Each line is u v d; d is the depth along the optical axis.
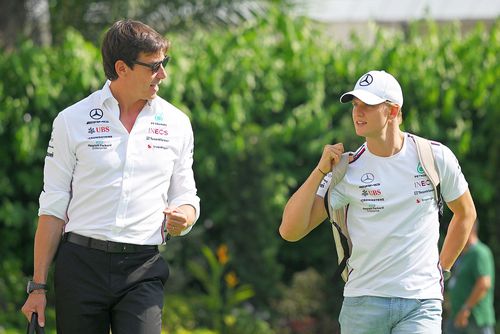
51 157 18.11
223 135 41.91
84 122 17.95
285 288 42.50
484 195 42.72
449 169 18.22
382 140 17.88
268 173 42.03
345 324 18.55
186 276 41.94
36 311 18.11
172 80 40.91
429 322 17.95
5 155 39.84
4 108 39.31
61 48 40.62
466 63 44.16
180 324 38.59
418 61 43.78
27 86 39.59
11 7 47.56
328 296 42.31
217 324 39.59
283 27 44.22
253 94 43.31
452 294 34.97
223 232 42.38
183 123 18.59
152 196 18.08
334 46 45.19
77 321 17.95
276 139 43.06
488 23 68.62
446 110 43.31
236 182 41.94
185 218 17.58
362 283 18.25
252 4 49.00
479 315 34.78
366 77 17.92
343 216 18.41
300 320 41.84
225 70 42.72
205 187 42.81
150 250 18.17
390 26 66.50
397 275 18.00
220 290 41.50
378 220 18.00
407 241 17.95
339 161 18.17
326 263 42.97
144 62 17.59
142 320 17.78
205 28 49.75
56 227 18.19
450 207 18.86
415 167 18.00
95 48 42.88
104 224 17.84
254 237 41.78
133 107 18.16
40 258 18.11
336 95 44.19
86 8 48.50
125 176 17.88
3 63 39.88
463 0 70.56
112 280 17.86
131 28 17.69
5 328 36.09
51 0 48.56
